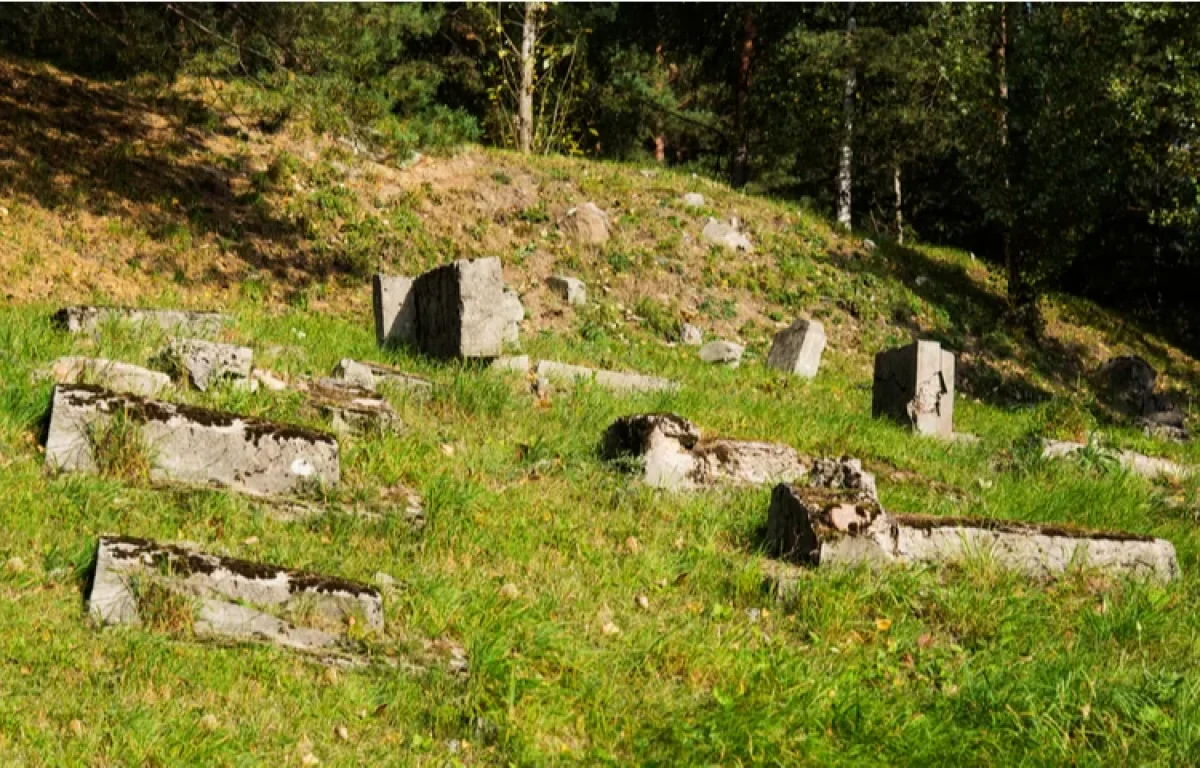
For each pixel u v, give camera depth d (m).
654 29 35.78
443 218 23.02
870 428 13.48
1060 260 27.33
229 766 5.34
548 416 11.11
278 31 21.20
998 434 16.14
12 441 7.65
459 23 32.34
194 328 11.62
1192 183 28.03
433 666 6.54
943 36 30.47
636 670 6.86
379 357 12.50
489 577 7.67
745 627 7.59
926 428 14.39
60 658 5.82
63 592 6.36
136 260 18.77
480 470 9.24
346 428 9.31
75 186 19.75
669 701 6.49
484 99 33.25
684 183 27.11
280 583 6.64
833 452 11.92
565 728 6.17
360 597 6.77
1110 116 27.08
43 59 23.66
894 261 27.50
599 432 10.87
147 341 10.59
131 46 21.52
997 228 40.78
